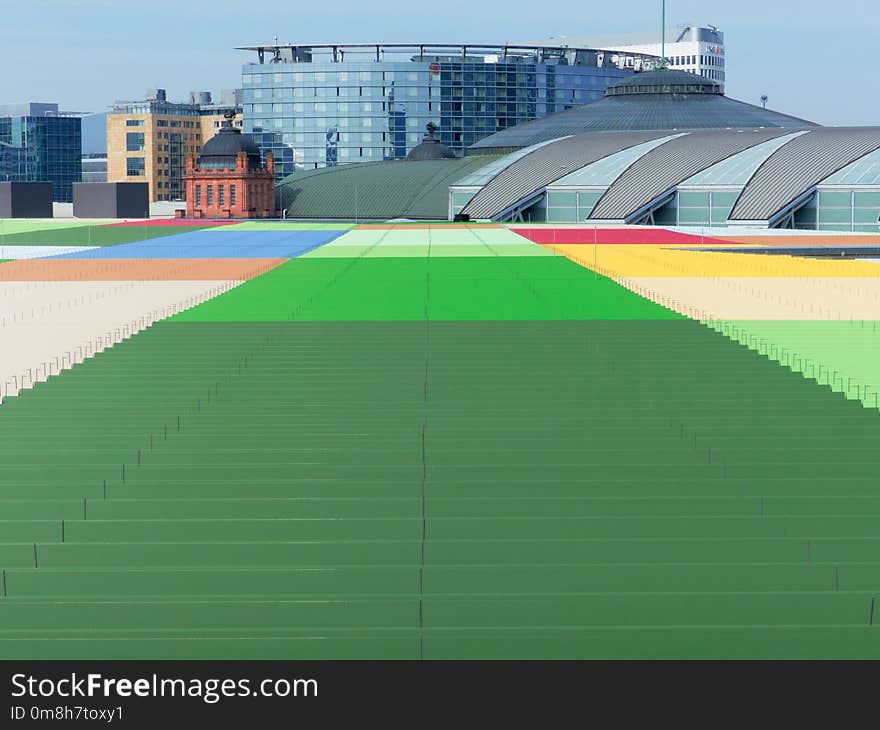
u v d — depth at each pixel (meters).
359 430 47.41
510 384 55.81
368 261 129.75
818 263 124.69
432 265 123.44
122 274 116.94
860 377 58.19
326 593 32.12
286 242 169.12
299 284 102.94
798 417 48.31
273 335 70.94
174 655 29.00
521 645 29.14
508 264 124.38
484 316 79.94
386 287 99.50
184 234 197.38
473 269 118.06
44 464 42.88
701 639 29.22
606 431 46.53
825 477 41.00
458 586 32.31
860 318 80.00
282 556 34.25
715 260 128.88
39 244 170.88
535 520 35.91
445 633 29.48
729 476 41.25
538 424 48.25
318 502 37.94
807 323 75.56
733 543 34.25
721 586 32.34
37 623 30.59
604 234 188.62
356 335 70.75
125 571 32.34
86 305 91.50
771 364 60.47
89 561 34.00
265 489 39.44
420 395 53.78
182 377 58.41
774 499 37.75
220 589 32.22
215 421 49.16
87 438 46.09
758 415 49.91
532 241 168.00
